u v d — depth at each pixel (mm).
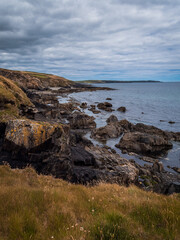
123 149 26797
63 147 13852
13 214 3941
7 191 5465
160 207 4973
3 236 3279
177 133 33250
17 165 11805
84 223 3992
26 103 24078
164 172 19766
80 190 7555
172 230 3748
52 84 175750
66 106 57875
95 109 62000
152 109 63000
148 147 25312
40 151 12500
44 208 4676
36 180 8875
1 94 17938
